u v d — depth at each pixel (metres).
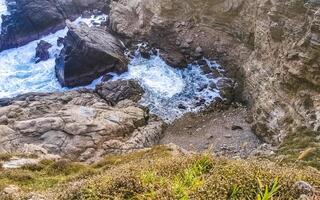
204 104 67.19
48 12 93.94
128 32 84.00
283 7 56.28
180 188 7.66
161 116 65.06
